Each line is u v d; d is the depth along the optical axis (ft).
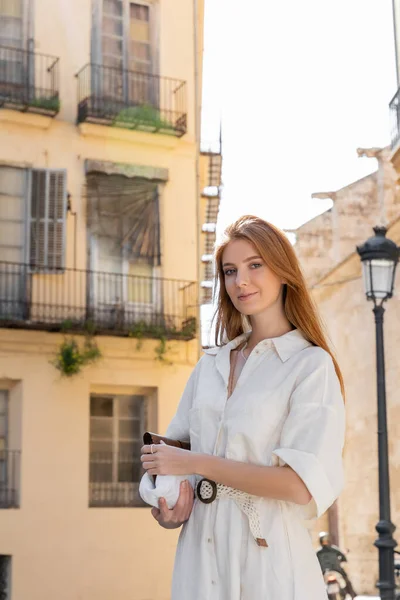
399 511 67.62
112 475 55.67
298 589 7.23
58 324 53.88
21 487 52.34
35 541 51.93
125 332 55.72
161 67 60.39
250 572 7.29
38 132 56.44
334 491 7.22
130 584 53.16
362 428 70.64
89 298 56.24
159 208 58.85
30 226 55.67
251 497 7.39
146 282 57.77
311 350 7.67
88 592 52.37
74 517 52.95
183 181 59.82
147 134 58.80
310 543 7.51
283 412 7.54
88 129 57.47
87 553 52.75
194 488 7.70
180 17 61.52
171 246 58.90
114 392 56.24
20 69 56.80
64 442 53.72
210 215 67.05
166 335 56.54
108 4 59.62
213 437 7.70
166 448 7.50
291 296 7.88
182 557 7.59
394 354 69.36
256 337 8.04
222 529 7.42
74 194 57.00
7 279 54.85
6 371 53.42
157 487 7.43
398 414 69.00
